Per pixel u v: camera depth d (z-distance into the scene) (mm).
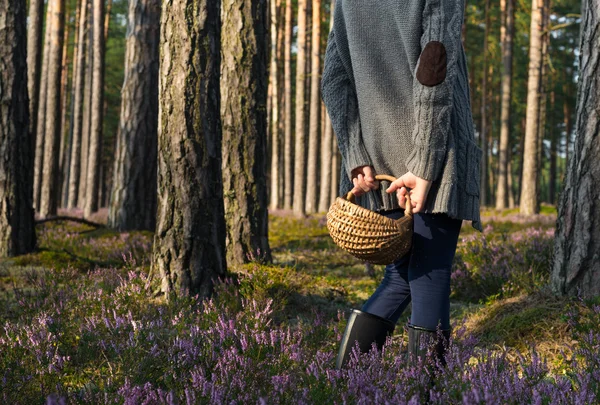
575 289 4219
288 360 2926
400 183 2002
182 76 4965
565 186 4391
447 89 1891
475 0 30453
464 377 2199
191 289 4879
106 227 10117
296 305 5172
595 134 4207
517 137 45594
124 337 3400
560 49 37281
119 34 35594
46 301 4406
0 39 7289
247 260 6469
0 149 7219
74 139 22969
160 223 4961
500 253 6371
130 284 4703
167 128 5000
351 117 2211
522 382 2307
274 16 23766
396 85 2070
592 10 4312
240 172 6539
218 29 5148
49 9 21891
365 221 1989
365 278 7062
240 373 2584
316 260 8406
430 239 2084
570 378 2867
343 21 2256
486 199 38906
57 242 8562
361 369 2246
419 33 1981
